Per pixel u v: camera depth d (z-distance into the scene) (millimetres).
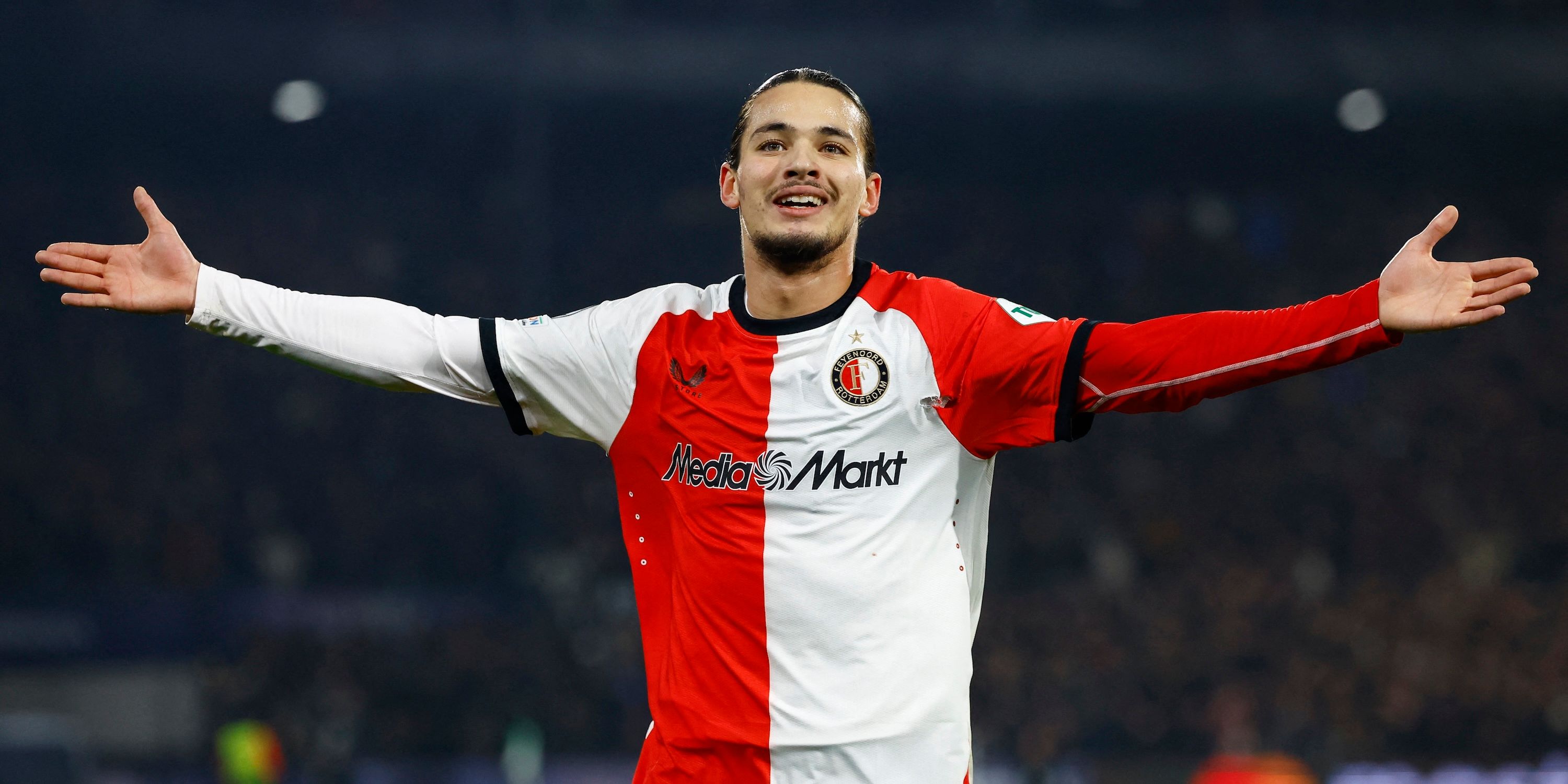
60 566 70875
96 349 80188
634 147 78938
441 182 86500
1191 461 81000
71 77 69188
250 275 85625
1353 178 85562
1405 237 91750
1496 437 83125
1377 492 80000
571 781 54531
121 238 84875
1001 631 65625
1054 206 92250
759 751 10320
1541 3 71125
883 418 10484
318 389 80688
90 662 60469
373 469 78438
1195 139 78188
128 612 62281
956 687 10438
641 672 62531
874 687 10211
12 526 71875
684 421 10797
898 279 11031
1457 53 71125
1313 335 9977
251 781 54312
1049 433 10562
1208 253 90938
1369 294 9914
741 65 69625
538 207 80500
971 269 90500
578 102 71438
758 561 10398
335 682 60094
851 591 10258
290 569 71812
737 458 10586
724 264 89250
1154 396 10383
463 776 55531
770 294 10922
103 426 77062
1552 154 81688
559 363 11141
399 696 60531
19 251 82188
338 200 88188
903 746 10219
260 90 70500
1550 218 91750
